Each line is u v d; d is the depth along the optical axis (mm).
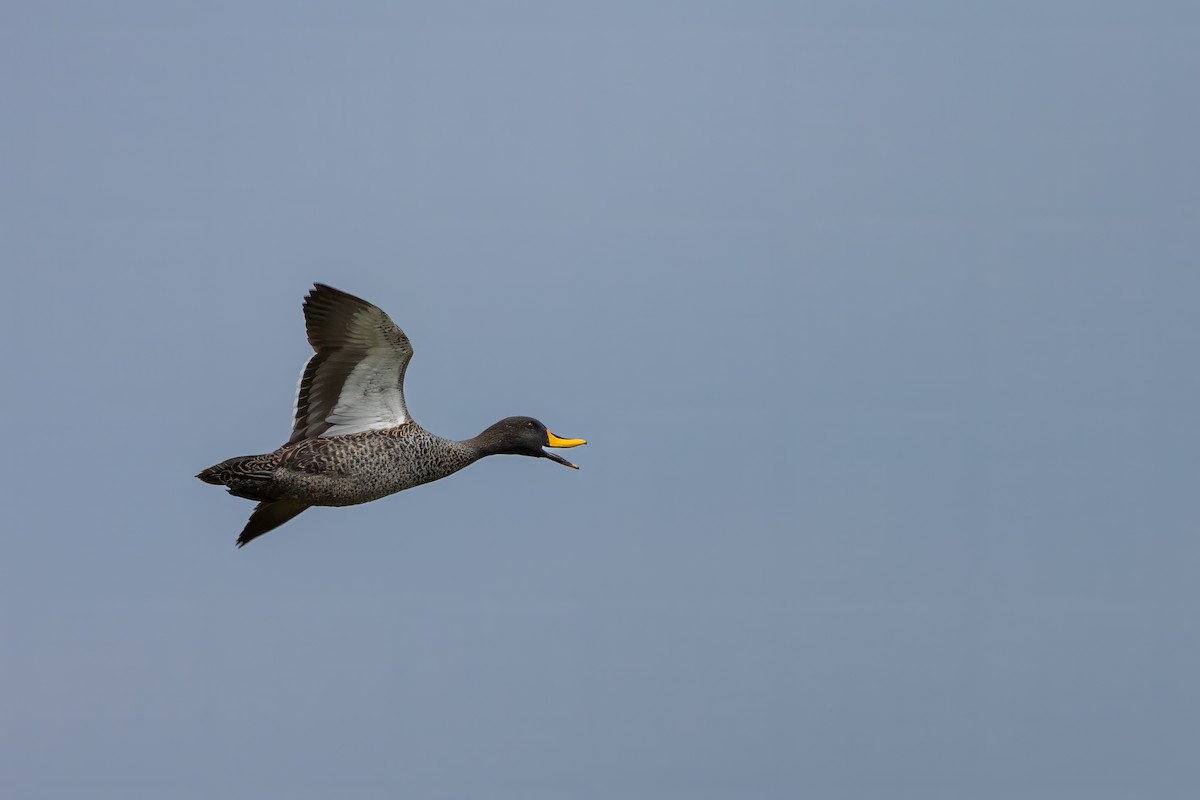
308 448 15984
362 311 15453
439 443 16875
